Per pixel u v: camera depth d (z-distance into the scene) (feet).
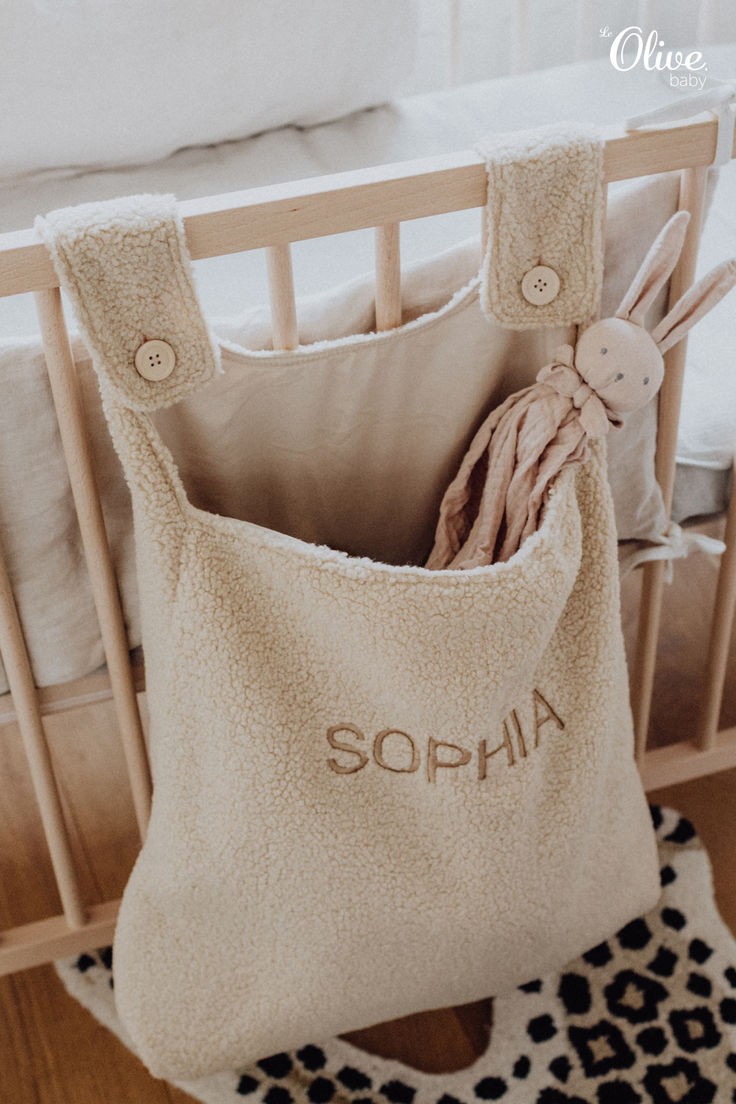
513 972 3.15
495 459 2.59
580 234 2.31
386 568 2.35
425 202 2.20
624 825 3.20
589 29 4.59
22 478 2.42
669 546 3.18
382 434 2.65
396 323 2.45
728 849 3.88
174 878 2.85
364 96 3.91
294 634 2.49
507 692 2.57
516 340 2.56
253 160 3.76
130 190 3.62
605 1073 3.29
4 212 3.51
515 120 3.88
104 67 3.43
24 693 2.80
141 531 2.37
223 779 2.64
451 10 4.42
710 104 2.24
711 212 3.58
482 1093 3.26
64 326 2.16
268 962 2.97
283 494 2.73
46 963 3.61
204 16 3.46
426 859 2.82
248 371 2.37
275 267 2.22
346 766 2.67
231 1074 3.34
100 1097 3.30
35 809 4.09
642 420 2.80
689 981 3.50
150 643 2.57
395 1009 3.12
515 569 2.40
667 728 4.28
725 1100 3.22
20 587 2.65
